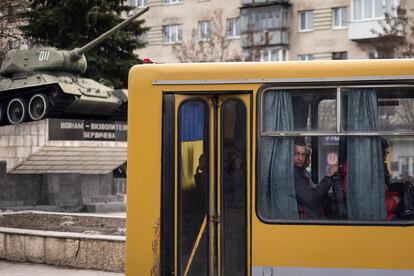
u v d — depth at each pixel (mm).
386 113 8133
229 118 8367
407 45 38438
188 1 56469
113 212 26922
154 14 57750
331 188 8156
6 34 23203
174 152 8406
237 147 8328
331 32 50844
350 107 8195
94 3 34312
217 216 8289
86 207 26641
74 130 26297
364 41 49469
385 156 8109
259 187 8234
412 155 8062
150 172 8398
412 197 8039
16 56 27578
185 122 8430
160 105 8438
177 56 48625
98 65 35000
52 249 13898
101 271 13305
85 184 27844
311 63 8258
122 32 35031
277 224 8156
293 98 8281
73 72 28094
